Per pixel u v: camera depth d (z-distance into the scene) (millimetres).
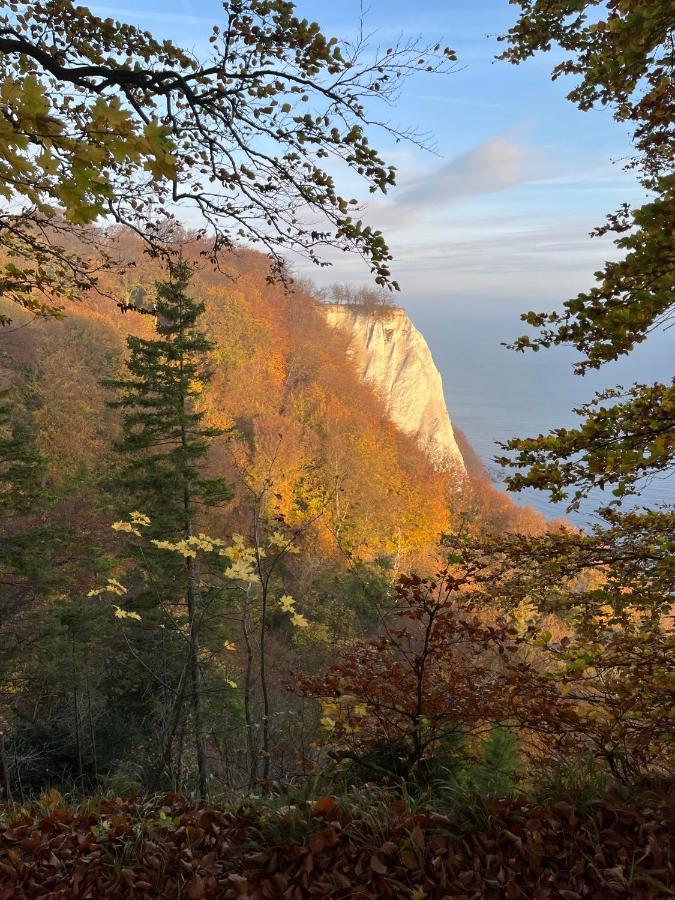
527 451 3721
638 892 2857
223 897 3096
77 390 39844
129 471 15078
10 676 13289
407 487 65375
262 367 65750
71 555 15492
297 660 17797
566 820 3387
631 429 3432
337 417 67000
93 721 11609
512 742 4363
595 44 4039
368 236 3611
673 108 3418
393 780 4223
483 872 3115
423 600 4469
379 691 4535
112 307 50781
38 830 3771
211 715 9281
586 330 3270
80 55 3777
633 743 3881
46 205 1858
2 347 36188
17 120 1682
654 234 2775
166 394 14719
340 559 32688
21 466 13641
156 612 12367
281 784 4352
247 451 45625
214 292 67938
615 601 4238
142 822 3715
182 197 3822
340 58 3334
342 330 92062
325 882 3133
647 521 4324
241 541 5750
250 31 3422
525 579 4656
